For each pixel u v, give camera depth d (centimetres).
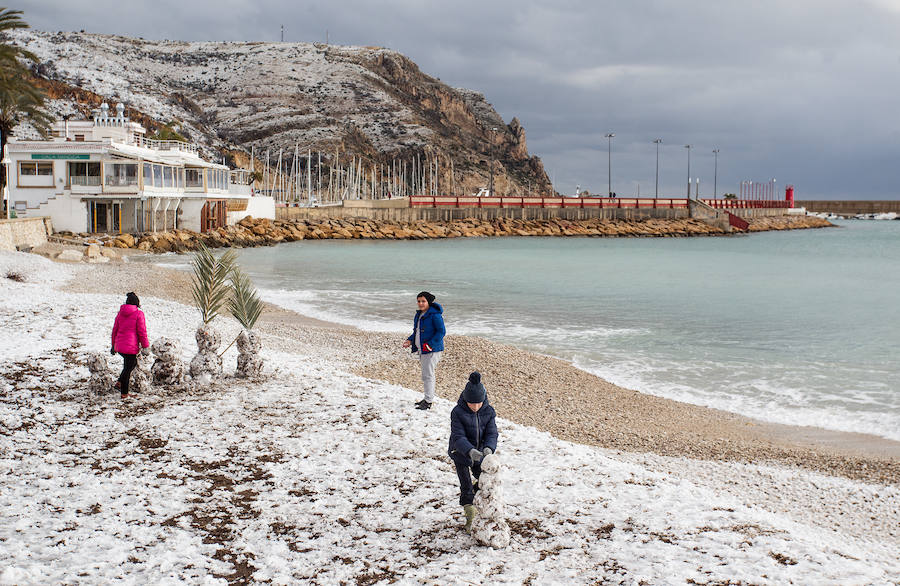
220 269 1619
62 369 1623
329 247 9294
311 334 2767
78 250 5500
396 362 2273
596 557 808
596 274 6347
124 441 1166
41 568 738
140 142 7656
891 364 2517
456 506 950
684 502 986
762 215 19075
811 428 1759
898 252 10350
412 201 13412
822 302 4500
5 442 1130
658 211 15112
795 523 1038
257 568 771
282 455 1125
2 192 6331
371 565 786
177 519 884
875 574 779
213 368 1572
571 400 1934
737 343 2922
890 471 1436
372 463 1102
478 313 3728
